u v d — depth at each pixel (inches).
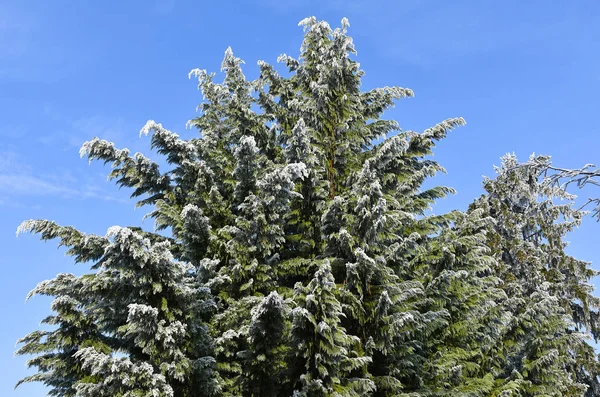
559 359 601.6
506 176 865.5
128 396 339.9
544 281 789.9
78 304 403.5
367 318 439.8
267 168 523.2
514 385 522.0
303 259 498.3
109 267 374.0
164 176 504.1
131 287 392.8
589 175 404.8
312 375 386.0
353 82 600.4
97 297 396.8
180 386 393.4
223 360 440.1
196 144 545.6
